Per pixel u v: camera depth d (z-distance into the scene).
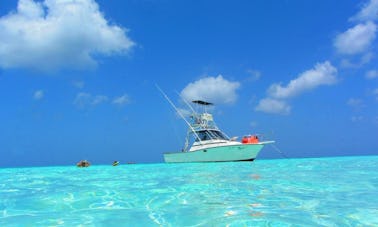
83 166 28.08
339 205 5.86
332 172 13.52
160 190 8.41
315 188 8.25
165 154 28.70
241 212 5.37
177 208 5.85
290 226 4.44
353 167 17.08
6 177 15.32
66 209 6.01
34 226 4.69
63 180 12.59
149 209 5.84
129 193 7.97
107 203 6.59
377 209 5.47
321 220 4.73
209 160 25.14
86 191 8.52
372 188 8.18
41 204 6.62
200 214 5.28
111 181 11.50
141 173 15.76
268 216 5.03
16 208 6.21
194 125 27.47
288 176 11.73
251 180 10.40
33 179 13.48
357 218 4.83
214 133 26.22
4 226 4.72
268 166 18.67
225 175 12.61
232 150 24.12
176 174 14.14
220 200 6.60
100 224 4.74
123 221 4.91
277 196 7.01
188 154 26.44
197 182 10.20
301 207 5.72
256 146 23.84
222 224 4.60
